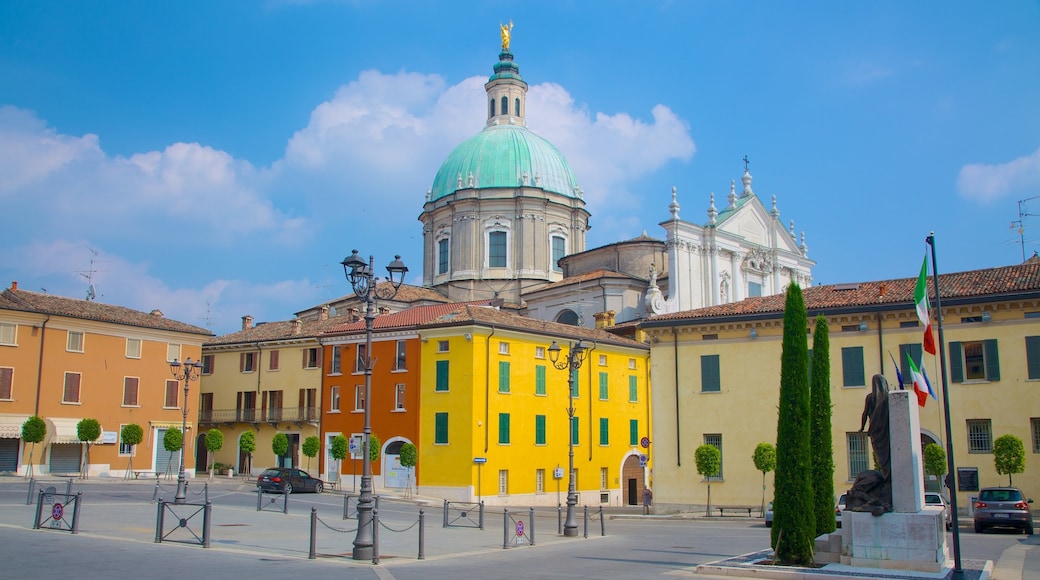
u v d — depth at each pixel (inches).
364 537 868.6
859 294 1756.9
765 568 792.9
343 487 2277.3
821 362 949.2
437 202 3560.5
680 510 1823.3
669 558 936.3
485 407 2096.5
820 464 927.0
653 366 1902.1
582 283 2984.7
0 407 2123.5
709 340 1855.3
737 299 2942.9
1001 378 1551.4
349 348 2377.0
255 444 2696.9
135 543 925.2
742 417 1797.5
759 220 3147.1
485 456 2073.1
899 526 791.1
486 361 2122.3
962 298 1579.7
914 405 828.6
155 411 2470.5
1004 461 1448.1
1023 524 1245.1
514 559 917.2
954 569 735.1
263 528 1181.1
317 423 2549.2
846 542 828.0
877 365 1659.7
